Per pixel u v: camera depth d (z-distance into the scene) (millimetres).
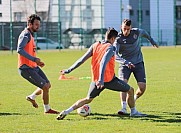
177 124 19641
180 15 128750
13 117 21594
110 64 20594
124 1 108562
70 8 101188
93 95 20734
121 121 20344
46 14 99250
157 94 29234
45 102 22453
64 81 38062
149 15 111125
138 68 22891
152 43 23625
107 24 104188
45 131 18438
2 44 89000
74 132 18203
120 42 22672
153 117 21391
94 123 19891
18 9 91625
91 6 101438
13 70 49594
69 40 99938
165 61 61281
